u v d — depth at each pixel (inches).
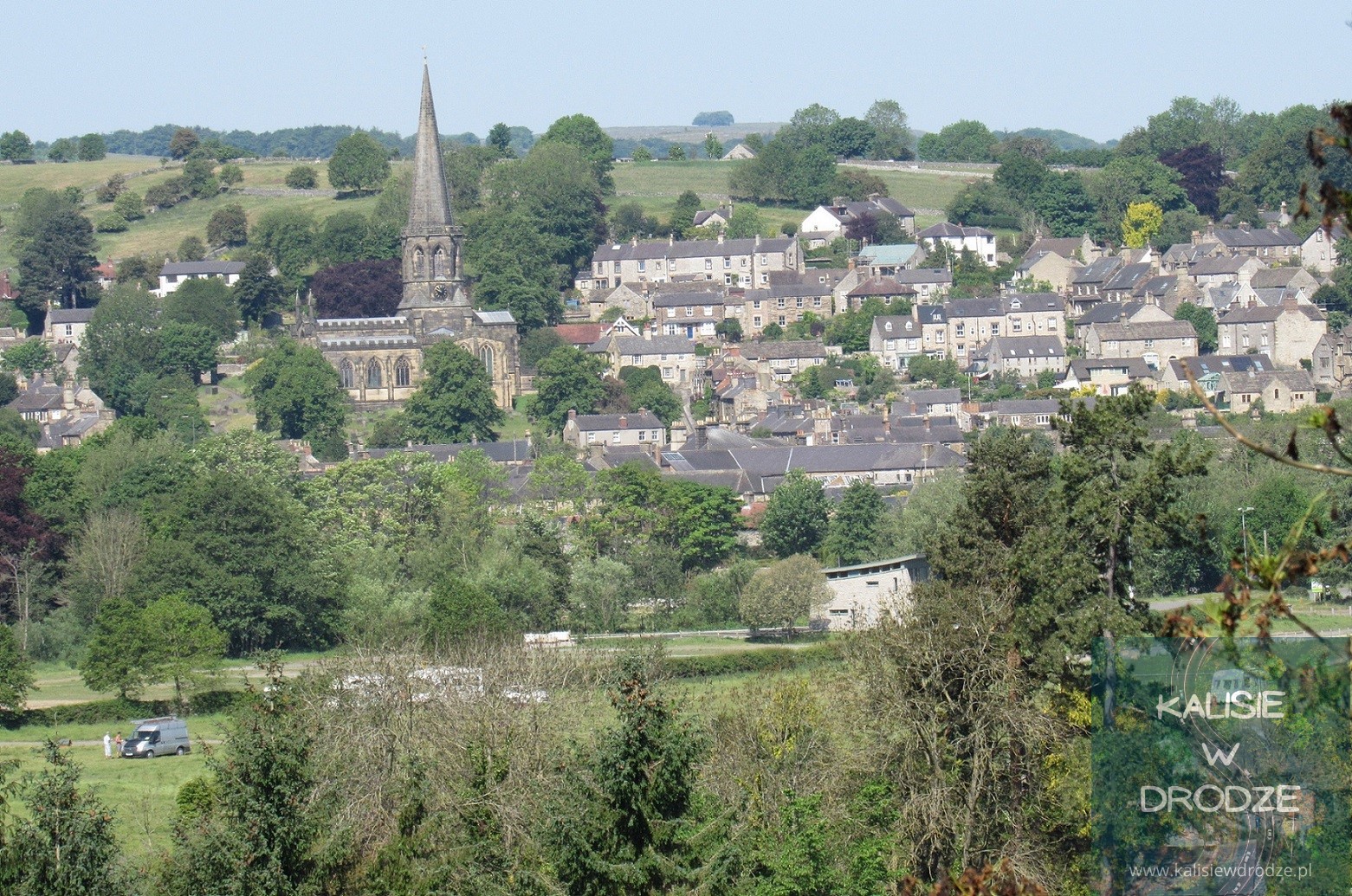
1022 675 5383.9
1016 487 6801.2
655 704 4579.2
